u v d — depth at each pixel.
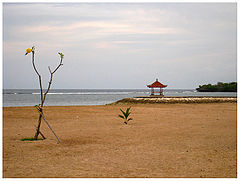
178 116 17.72
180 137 9.86
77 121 15.06
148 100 32.56
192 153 7.48
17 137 10.01
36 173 5.80
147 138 9.69
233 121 14.74
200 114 19.02
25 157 7.03
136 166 6.30
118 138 9.70
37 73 9.55
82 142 8.98
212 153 7.48
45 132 11.20
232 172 5.90
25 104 36.62
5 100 50.69
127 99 33.78
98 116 17.77
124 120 15.46
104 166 6.29
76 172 5.87
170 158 6.97
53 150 7.82
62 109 23.33
